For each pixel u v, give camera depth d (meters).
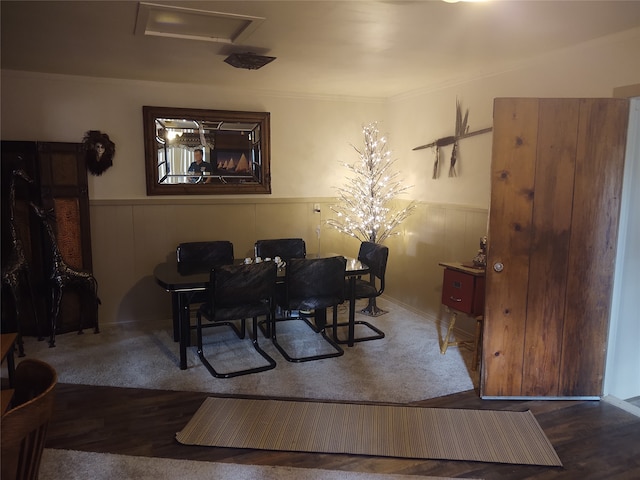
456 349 4.05
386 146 5.51
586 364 3.17
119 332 4.43
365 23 2.73
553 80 3.41
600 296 3.11
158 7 2.49
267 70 4.02
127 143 4.51
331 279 3.79
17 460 1.41
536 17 2.62
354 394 3.21
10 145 3.93
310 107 5.20
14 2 2.42
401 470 2.41
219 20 2.72
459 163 4.39
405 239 5.23
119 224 4.56
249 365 3.69
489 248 3.03
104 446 2.59
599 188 3.00
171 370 3.59
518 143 2.95
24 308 4.16
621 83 2.96
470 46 3.23
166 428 2.78
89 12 2.57
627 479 2.35
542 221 3.02
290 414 2.94
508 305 3.08
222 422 2.84
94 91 4.34
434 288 4.80
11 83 4.11
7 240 3.93
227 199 4.92
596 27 2.80
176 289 3.46
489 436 2.71
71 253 4.26
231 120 4.84
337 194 5.44
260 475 2.35
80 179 4.23
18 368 1.79
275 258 4.35
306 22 2.71
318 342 4.19
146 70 4.03
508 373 3.15
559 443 2.66
